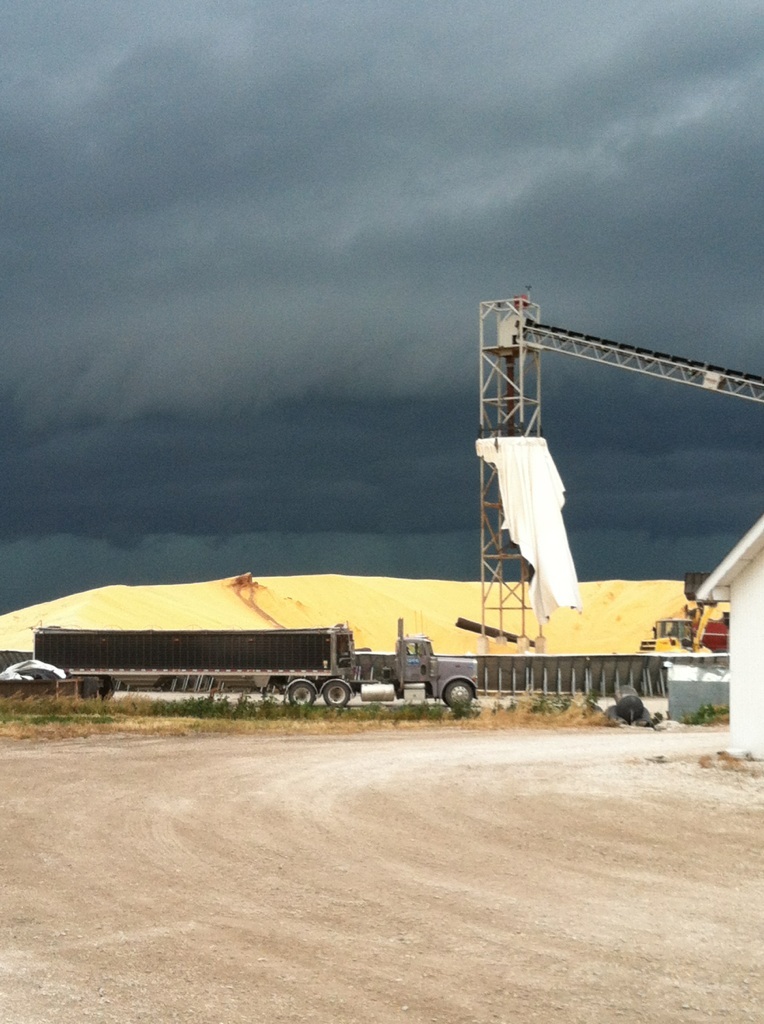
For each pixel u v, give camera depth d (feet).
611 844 51.01
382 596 496.64
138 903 40.63
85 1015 28.55
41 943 35.47
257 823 56.75
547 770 75.56
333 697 172.24
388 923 37.45
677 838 52.34
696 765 76.43
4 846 51.60
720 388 259.60
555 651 405.59
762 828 54.65
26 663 175.42
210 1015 28.53
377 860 47.73
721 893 41.78
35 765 81.92
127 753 90.33
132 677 181.88
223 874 45.24
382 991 30.30
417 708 140.56
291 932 36.42
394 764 80.59
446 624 475.72
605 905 39.88
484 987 30.60
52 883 44.09
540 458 260.21
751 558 77.97
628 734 112.98
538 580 256.93
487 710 144.15
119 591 412.36
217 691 178.19
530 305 267.59
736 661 79.56
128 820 57.88
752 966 32.55
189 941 35.45
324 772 76.18
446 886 42.88
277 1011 28.78
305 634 177.17
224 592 465.88
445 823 56.29
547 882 43.55
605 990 30.32
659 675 186.09
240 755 88.48
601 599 481.05
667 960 33.09
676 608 449.06
